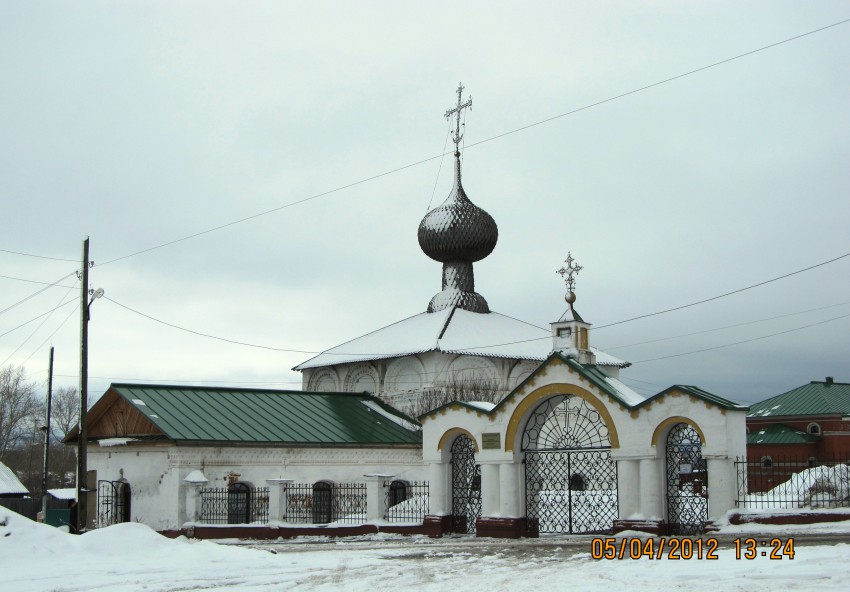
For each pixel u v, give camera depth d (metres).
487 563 19.56
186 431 33.97
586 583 15.27
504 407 29.25
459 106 55.56
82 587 16.70
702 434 25.17
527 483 29.28
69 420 92.44
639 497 26.41
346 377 51.66
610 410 27.02
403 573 17.97
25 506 51.19
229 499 34.47
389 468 38.78
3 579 17.95
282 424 37.50
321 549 25.97
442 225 53.81
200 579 17.66
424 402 47.00
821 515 23.20
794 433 62.44
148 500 34.09
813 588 13.59
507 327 50.97
